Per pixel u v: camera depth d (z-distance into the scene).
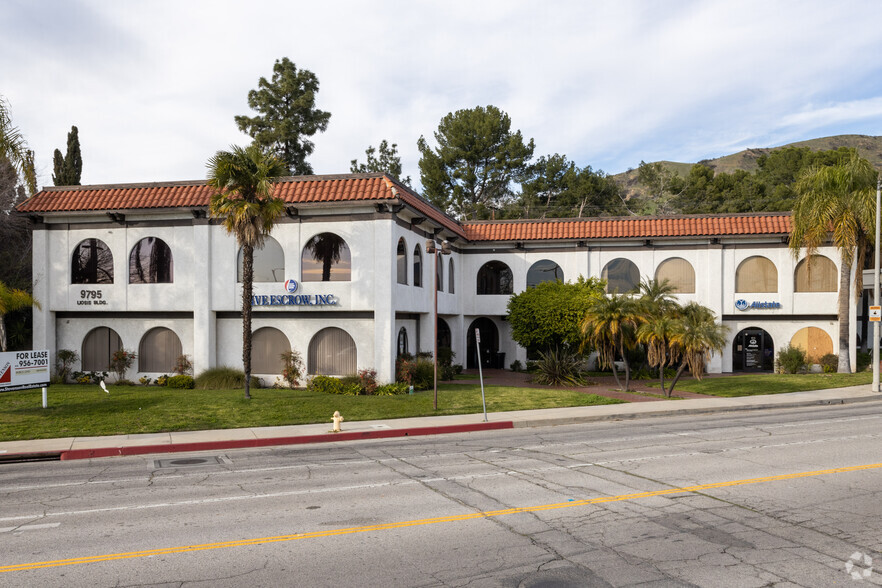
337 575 6.53
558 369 26.31
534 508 8.99
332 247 23.78
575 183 58.62
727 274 31.50
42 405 18.59
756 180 58.47
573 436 15.52
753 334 32.16
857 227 28.14
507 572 6.57
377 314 22.98
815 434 14.92
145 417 17.22
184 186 25.02
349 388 22.31
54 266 25.70
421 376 23.80
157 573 6.62
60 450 13.69
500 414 18.62
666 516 8.52
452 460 12.66
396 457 13.11
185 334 25.14
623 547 7.32
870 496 9.43
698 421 17.80
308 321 24.05
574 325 26.08
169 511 9.05
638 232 31.66
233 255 24.20
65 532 8.08
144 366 25.48
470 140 54.25
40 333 25.52
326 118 49.53
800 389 24.06
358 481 10.84
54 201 25.22
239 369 24.52
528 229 33.28
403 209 24.19
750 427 16.28
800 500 9.25
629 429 16.53
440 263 30.59
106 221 25.42
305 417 17.72
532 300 27.03
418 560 6.94
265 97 48.28
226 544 7.54
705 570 6.58
